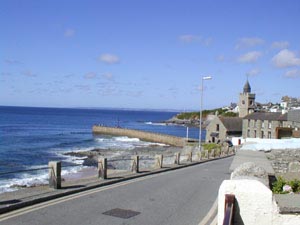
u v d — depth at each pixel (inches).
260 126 3282.5
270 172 399.2
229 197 212.5
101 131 4576.8
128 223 396.5
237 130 3565.5
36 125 5241.1
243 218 217.6
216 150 1769.2
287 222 213.2
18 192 523.2
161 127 6889.8
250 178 255.0
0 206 426.6
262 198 215.6
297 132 1390.3
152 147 3093.0
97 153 2399.1
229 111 6688.0
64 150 2529.5
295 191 328.2
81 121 7234.3
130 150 2753.4
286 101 4889.3
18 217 403.2
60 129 4741.6
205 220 414.6
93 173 1425.9
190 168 1079.0
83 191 583.5
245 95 4052.7
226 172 949.2
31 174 1375.5
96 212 440.8
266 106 5251.0
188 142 3161.9
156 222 403.9
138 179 761.6
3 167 1656.0
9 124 5103.3
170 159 1961.1
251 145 757.9
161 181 738.8
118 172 843.4
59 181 568.4
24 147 2581.2
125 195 561.0
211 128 3661.4
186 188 650.8
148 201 518.3
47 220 394.3
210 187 669.9
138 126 6919.3
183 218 423.5
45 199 497.0
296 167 703.1
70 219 402.9
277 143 761.6
